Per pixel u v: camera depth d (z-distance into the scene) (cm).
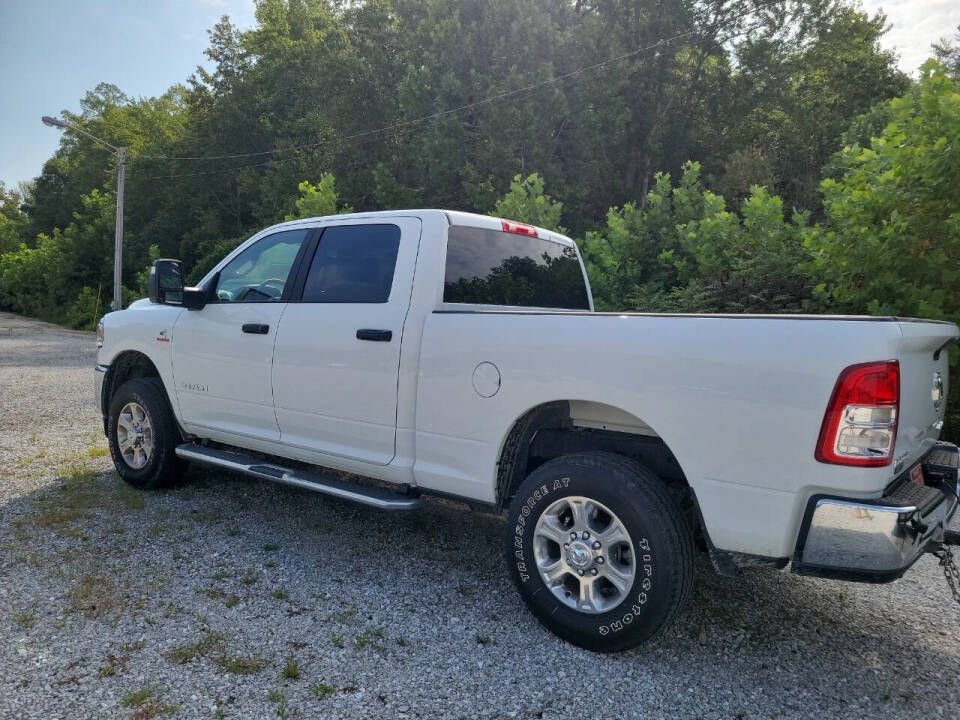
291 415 420
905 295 649
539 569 316
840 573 253
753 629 335
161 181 4075
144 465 514
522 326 326
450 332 350
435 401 354
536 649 307
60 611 325
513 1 2550
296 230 446
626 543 292
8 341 2266
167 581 362
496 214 1330
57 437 696
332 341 395
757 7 3016
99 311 3584
